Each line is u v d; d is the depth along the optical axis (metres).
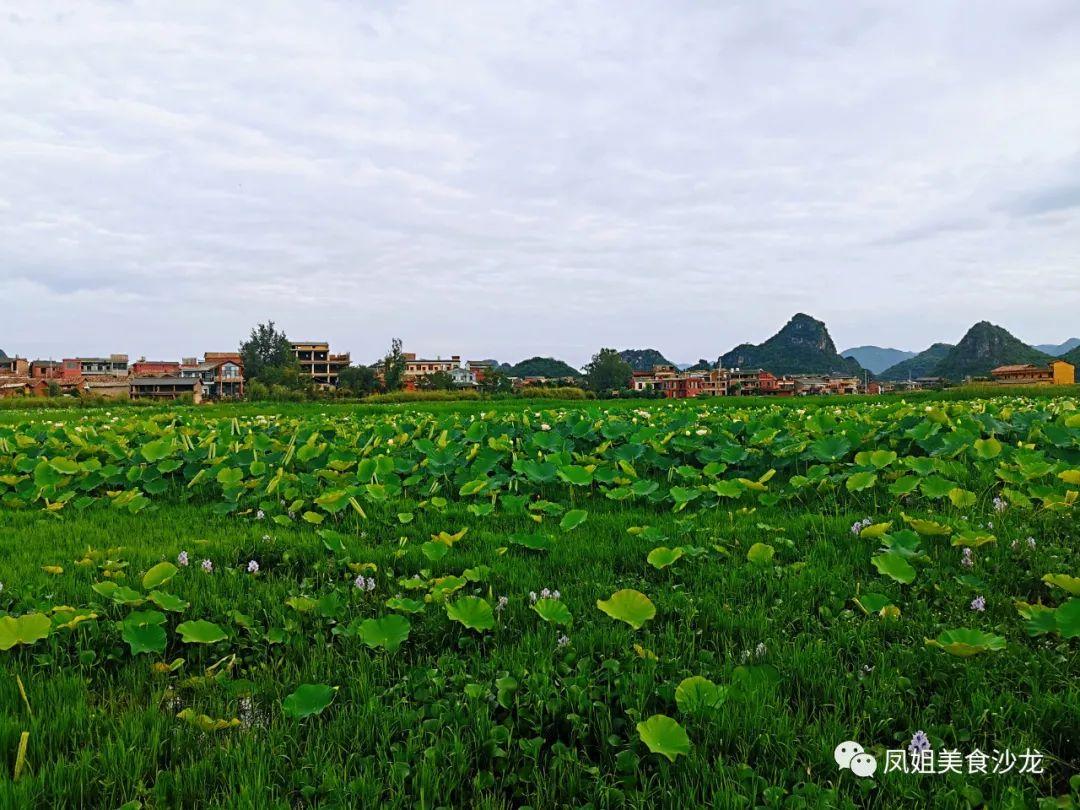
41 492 7.57
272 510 6.85
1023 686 3.19
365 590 4.57
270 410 21.98
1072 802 2.41
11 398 37.12
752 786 2.58
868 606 3.92
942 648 3.42
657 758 2.79
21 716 3.03
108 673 3.55
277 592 4.54
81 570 4.95
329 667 3.55
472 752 2.86
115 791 2.60
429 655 3.68
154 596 4.04
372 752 2.91
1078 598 3.44
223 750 2.82
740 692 3.11
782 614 3.96
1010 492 5.64
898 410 10.93
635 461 8.53
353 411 20.98
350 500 6.37
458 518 6.53
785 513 6.27
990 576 4.38
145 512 7.10
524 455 9.02
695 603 4.16
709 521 5.98
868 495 6.60
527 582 4.60
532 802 2.62
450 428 10.95
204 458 8.55
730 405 20.44
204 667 3.62
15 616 4.06
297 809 2.58
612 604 3.68
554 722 3.06
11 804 2.45
